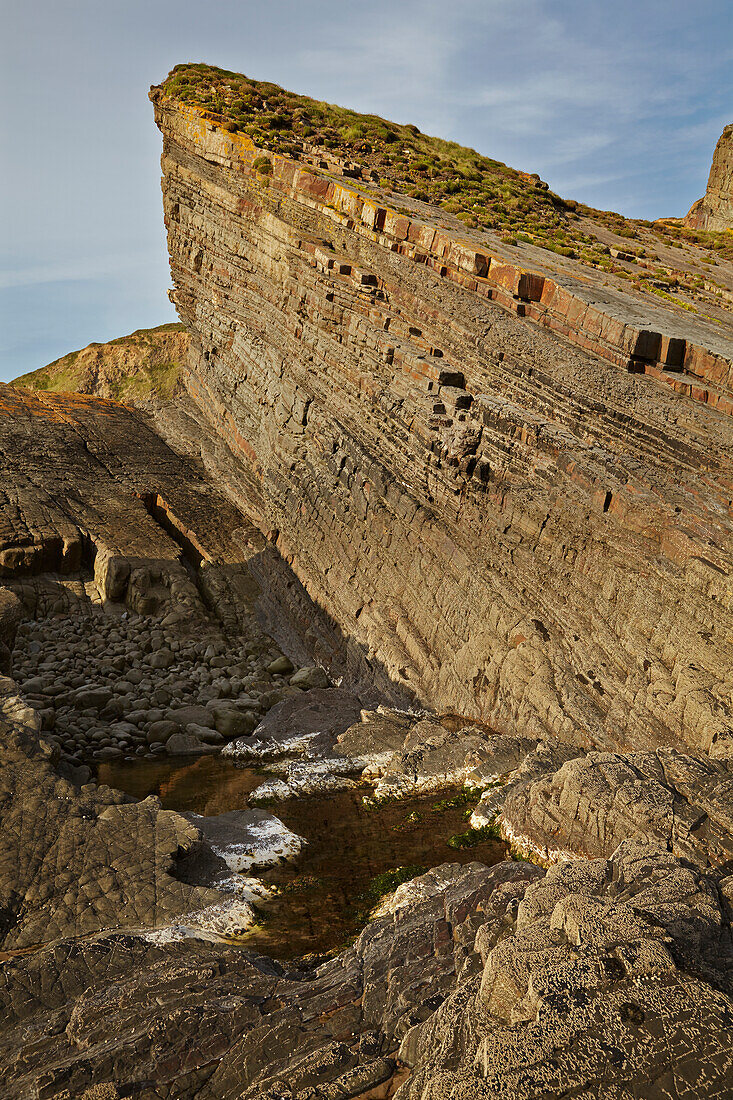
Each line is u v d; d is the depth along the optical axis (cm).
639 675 1555
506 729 1803
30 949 988
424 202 3012
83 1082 654
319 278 2739
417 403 2239
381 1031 687
